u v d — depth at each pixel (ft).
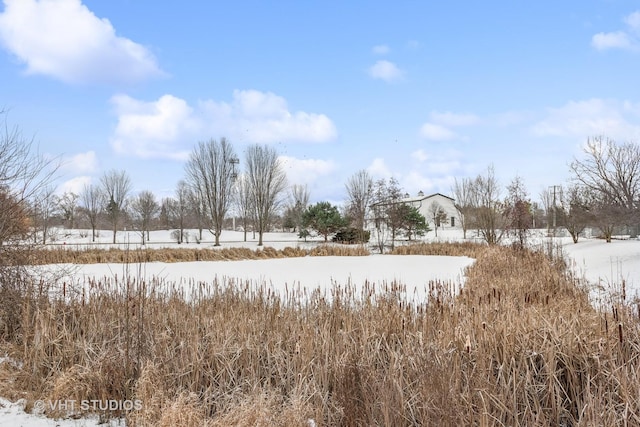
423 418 10.43
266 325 16.39
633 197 75.97
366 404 11.09
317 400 12.51
